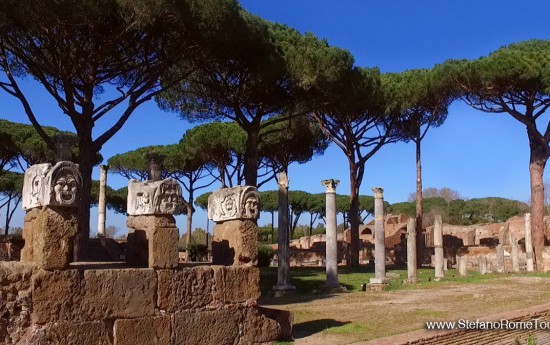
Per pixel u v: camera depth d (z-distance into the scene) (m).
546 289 19.86
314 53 20.69
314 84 21.09
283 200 19.67
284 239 19.44
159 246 8.23
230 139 31.73
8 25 14.68
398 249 43.97
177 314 8.27
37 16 14.25
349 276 25.80
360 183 33.50
